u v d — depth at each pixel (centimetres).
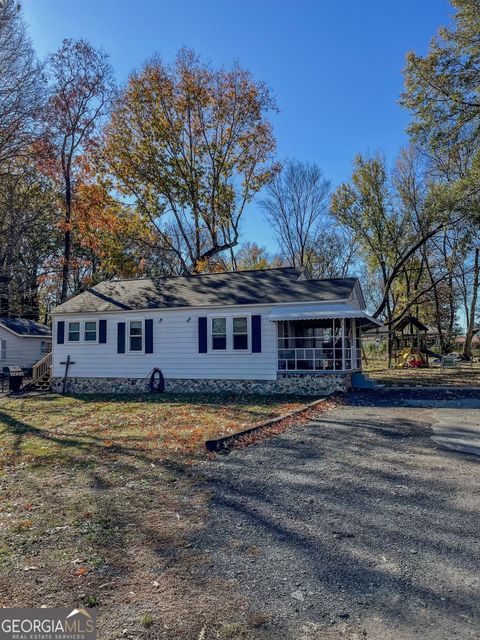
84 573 397
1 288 3394
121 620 328
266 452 825
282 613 334
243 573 393
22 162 2875
